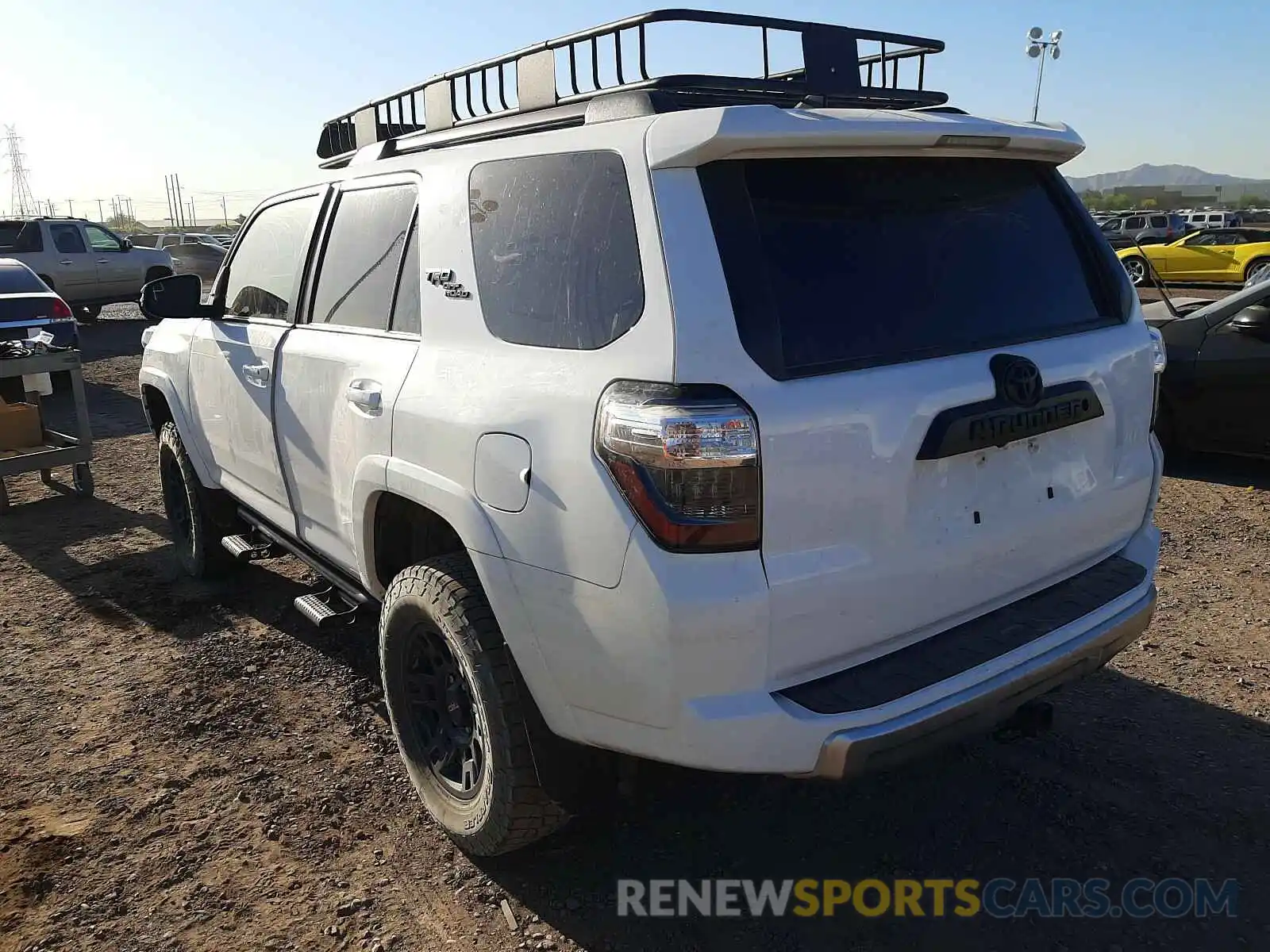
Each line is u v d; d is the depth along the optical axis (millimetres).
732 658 1980
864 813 2902
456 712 2746
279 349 3570
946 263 2369
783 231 2129
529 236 2434
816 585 2033
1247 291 6203
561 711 2277
